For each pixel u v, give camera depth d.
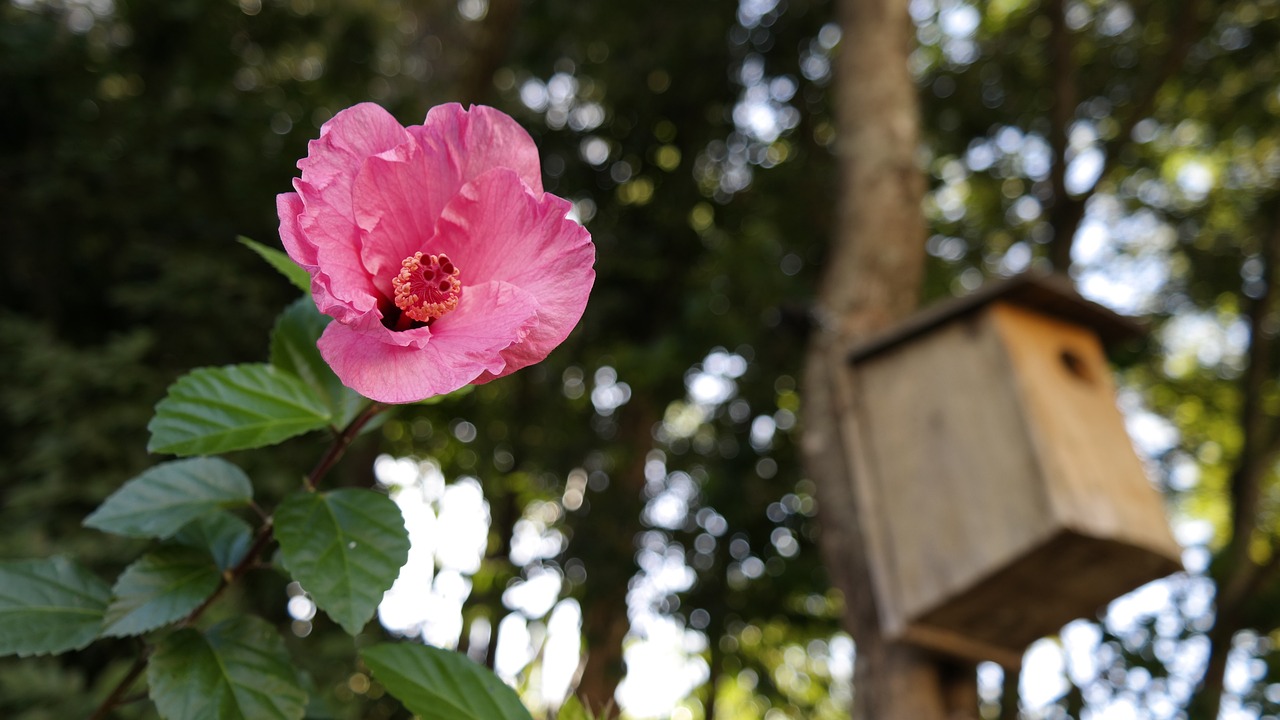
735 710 8.56
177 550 1.24
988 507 2.92
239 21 6.15
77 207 5.50
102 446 4.54
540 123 8.36
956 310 3.29
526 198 1.13
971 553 2.91
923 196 4.46
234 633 1.20
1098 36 8.35
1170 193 9.41
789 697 7.30
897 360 3.47
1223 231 8.93
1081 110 8.48
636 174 8.45
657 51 8.30
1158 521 2.98
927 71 8.69
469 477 7.50
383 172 1.09
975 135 8.59
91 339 5.74
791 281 6.66
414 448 7.37
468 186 1.13
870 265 4.19
